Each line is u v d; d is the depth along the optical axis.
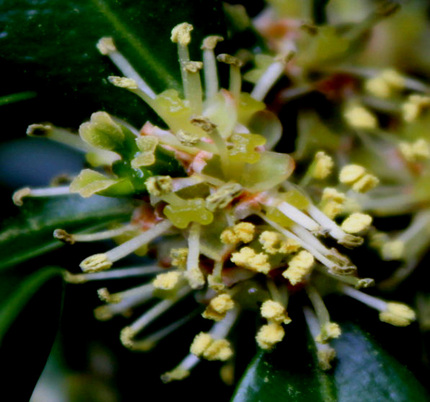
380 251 0.07
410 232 0.07
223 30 0.07
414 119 0.07
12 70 0.07
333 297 0.07
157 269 0.07
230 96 0.07
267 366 0.07
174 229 0.07
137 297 0.07
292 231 0.07
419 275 0.07
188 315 0.07
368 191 0.07
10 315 0.07
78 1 0.07
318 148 0.07
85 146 0.07
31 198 0.07
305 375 0.07
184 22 0.07
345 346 0.07
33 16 0.07
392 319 0.07
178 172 0.07
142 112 0.07
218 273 0.07
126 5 0.07
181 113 0.07
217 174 0.07
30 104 0.07
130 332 0.07
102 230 0.07
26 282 0.07
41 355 0.07
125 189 0.07
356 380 0.07
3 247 0.07
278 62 0.07
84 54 0.07
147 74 0.07
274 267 0.07
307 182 0.07
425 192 0.07
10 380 0.07
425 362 0.07
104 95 0.07
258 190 0.07
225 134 0.07
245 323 0.07
